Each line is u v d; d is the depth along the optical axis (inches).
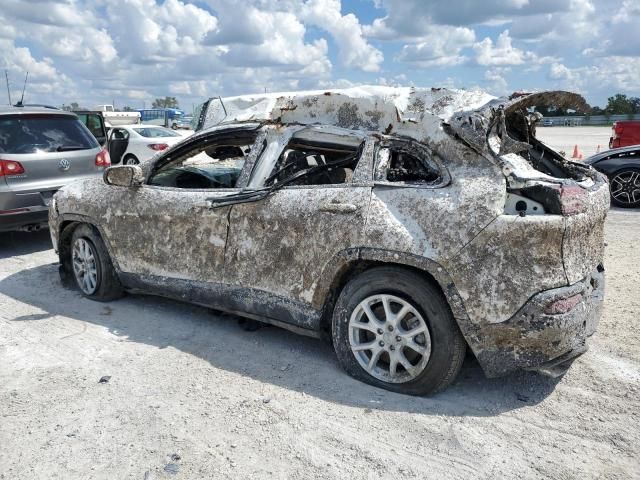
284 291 151.1
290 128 161.5
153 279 183.5
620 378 142.5
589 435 119.4
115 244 192.2
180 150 183.6
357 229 135.8
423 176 138.7
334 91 157.9
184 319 188.9
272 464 112.0
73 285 228.1
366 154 143.9
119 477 108.9
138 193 184.7
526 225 119.1
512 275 120.2
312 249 144.0
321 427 123.9
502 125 127.6
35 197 279.7
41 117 293.9
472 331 124.4
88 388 142.8
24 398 138.4
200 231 167.5
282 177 159.9
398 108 145.1
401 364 136.3
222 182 185.5
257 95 179.8
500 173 126.5
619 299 195.3
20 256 282.4
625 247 265.4
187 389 141.6
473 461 111.5
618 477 106.0
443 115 139.2
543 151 161.3
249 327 177.2
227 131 173.8
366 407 131.3
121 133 644.7
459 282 123.6
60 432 123.9
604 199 139.6
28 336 177.3
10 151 275.4
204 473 109.5
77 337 175.5
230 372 150.6
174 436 121.6
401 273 131.9
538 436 119.3
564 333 120.0
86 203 200.4
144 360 158.6
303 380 145.0
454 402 133.0
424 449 115.6
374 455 114.0
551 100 140.0
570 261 123.0
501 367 125.2
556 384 140.7
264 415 129.0
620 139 493.4
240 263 159.0
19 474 110.4
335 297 149.1
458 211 125.5
